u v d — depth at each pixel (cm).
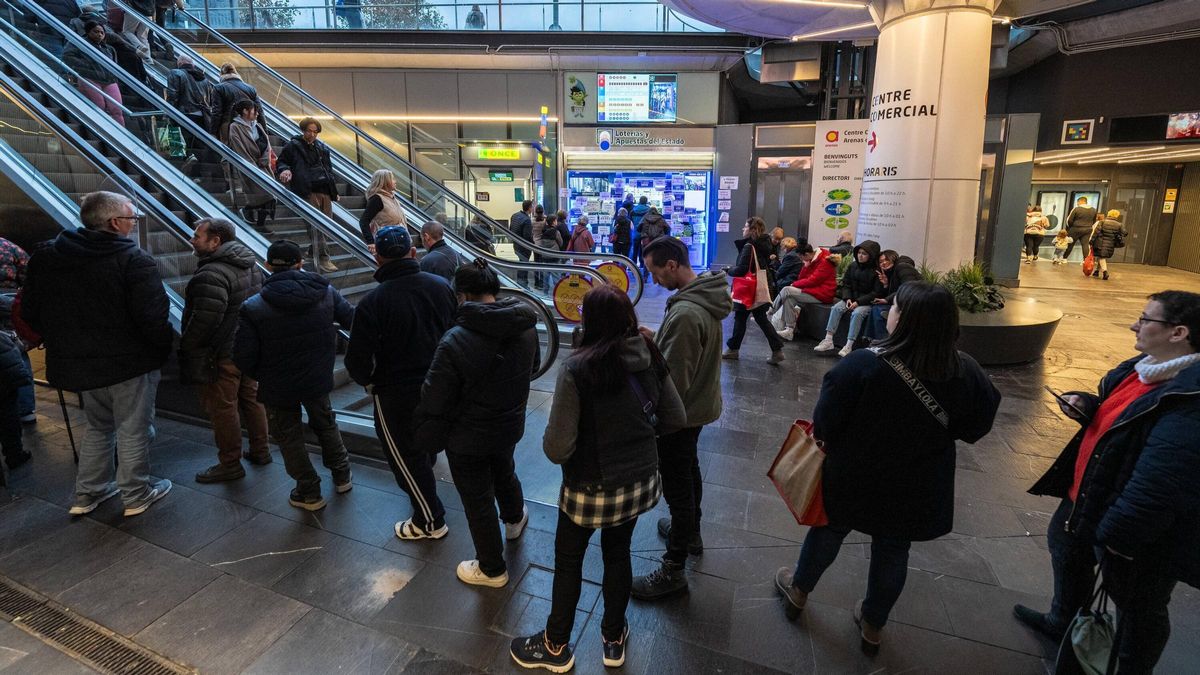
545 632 235
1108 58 1384
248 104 687
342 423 419
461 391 254
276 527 330
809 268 782
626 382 211
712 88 1437
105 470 343
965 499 369
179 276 531
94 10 823
